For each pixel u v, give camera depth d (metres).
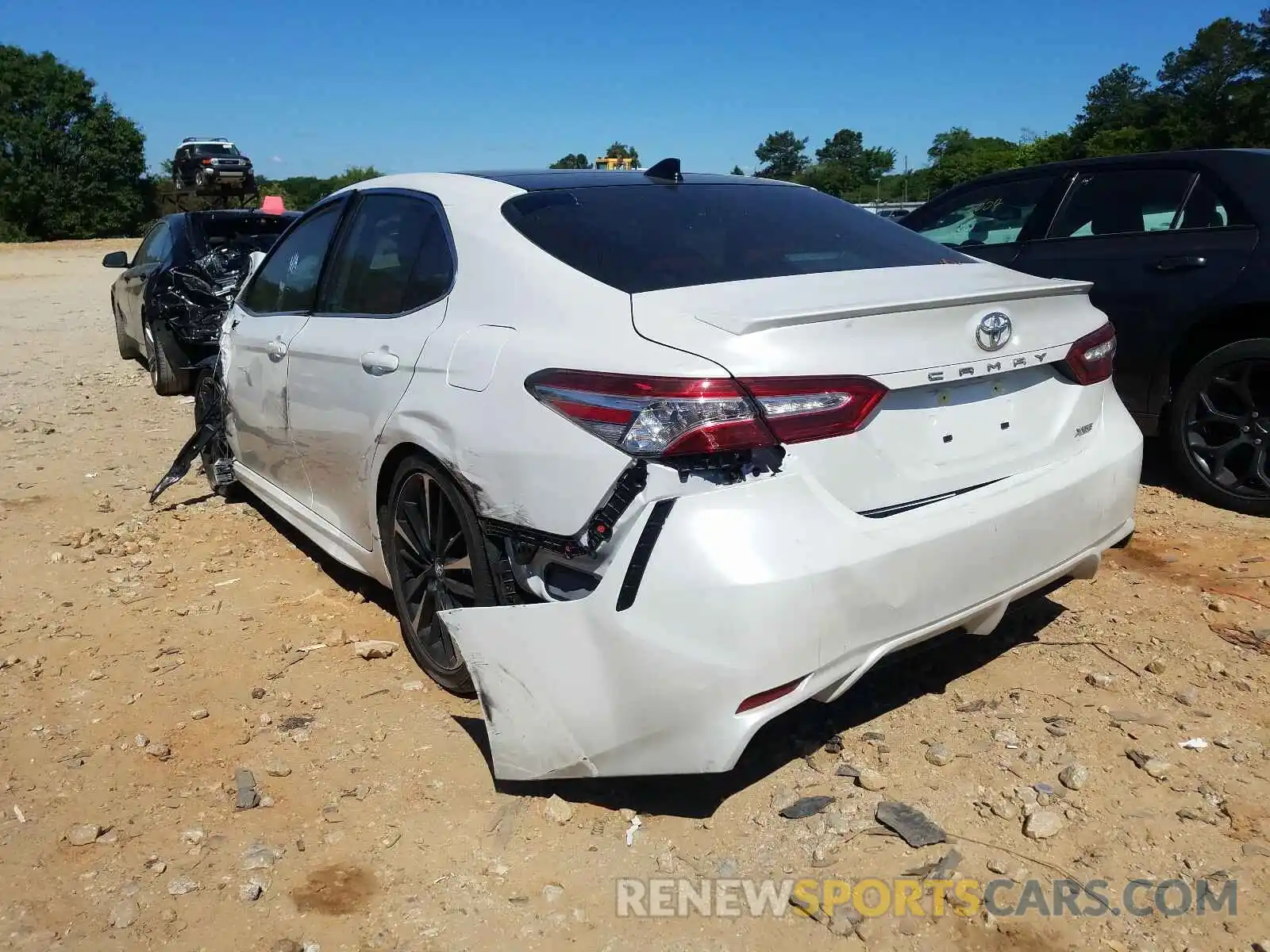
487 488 2.87
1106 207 5.47
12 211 57.28
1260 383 4.81
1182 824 2.69
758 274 3.00
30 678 3.63
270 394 4.41
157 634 3.98
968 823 2.72
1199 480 5.02
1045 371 3.12
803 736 3.12
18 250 40.66
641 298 2.76
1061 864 2.56
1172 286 5.02
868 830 2.69
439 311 3.32
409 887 2.53
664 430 2.43
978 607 2.80
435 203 3.61
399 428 3.30
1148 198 5.31
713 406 2.41
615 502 2.48
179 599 4.32
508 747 2.69
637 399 2.49
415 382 3.25
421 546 3.44
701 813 2.78
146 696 3.49
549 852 2.64
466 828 2.73
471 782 2.94
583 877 2.55
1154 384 5.15
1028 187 5.94
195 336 8.37
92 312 16.62
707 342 2.50
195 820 2.81
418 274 3.53
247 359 4.71
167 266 8.86
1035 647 3.65
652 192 3.52
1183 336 5.01
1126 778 2.88
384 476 3.54
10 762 3.11
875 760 2.99
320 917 2.43
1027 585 2.95
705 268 3.00
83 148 58.12
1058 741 3.07
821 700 2.59
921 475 2.73
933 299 2.69
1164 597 4.03
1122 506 3.26
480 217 3.34
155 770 3.05
